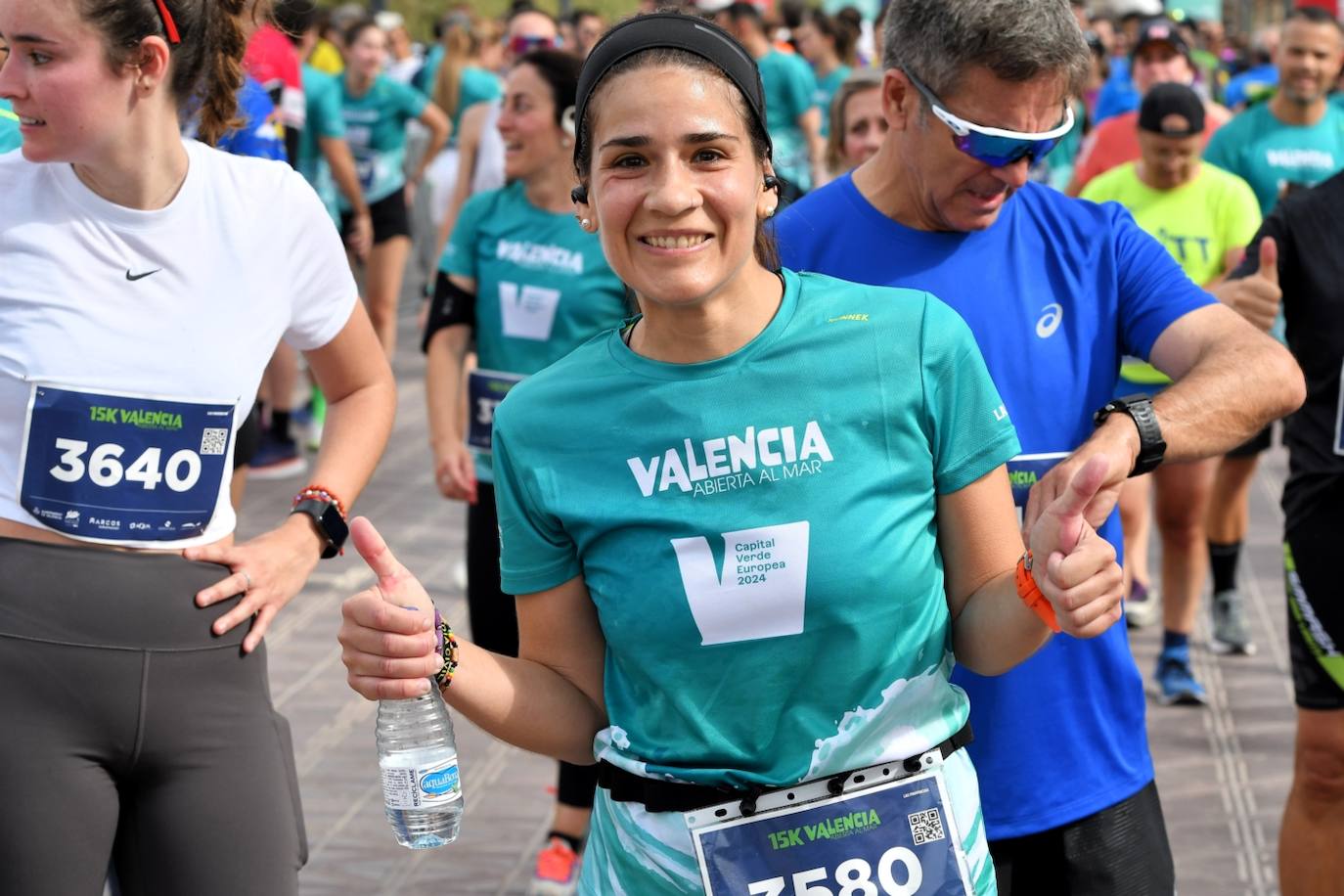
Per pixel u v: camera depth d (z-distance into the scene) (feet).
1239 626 21.30
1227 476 20.86
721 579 7.53
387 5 84.07
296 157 27.37
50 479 8.69
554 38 39.60
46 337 8.67
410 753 7.84
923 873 7.70
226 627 8.97
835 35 42.22
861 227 9.75
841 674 7.57
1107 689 9.62
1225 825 16.38
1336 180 12.57
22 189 8.82
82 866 8.60
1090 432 9.69
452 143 40.78
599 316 15.49
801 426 7.57
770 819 7.66
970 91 9.07
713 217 7.34
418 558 25.70
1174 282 9.65
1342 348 12.38
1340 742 12.33
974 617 7.87
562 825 14.93
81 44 8.32
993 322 9.57
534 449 7.83
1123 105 31.45
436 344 16.12
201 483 9.01
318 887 15.05
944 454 7.79
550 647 8.14
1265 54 42.60
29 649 8.52
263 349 9.30
